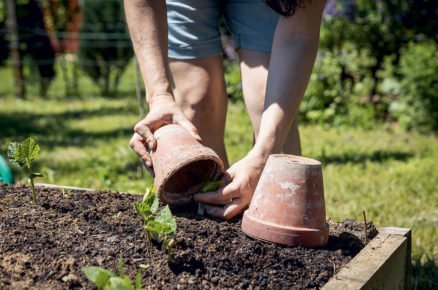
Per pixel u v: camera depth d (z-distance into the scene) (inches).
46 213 76.4
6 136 244.5
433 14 270.1
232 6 97.6
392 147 217.5
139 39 84.5
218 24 99.9
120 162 189.3
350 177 167.6
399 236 77.0
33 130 260.1
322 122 265.9
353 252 71.9
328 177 167.2
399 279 75.3
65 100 371.9
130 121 282.0
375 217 130.1
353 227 80.0
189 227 73.0
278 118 80.4
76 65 428.5
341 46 282.8
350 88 283.9
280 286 63.1
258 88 93.4
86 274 56.3
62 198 83.6
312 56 83.0
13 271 61.5
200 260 65.7
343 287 60.6
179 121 80.4
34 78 403.5
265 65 93.7
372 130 254.7
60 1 450.0
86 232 71.4
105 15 401.4
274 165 71.3
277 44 84.3
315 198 70.3
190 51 96.5
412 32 273.0
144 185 151.9
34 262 63.6
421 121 253.9
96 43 398.3
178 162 73.8
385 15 272.5
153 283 61.6
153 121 80.2
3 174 98.1
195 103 97.5
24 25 395.2
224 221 77.5
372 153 205.2
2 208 77.7
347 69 281.7
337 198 145.2
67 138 240.7
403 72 257.1
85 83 461.7
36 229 71.2
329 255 69.6
